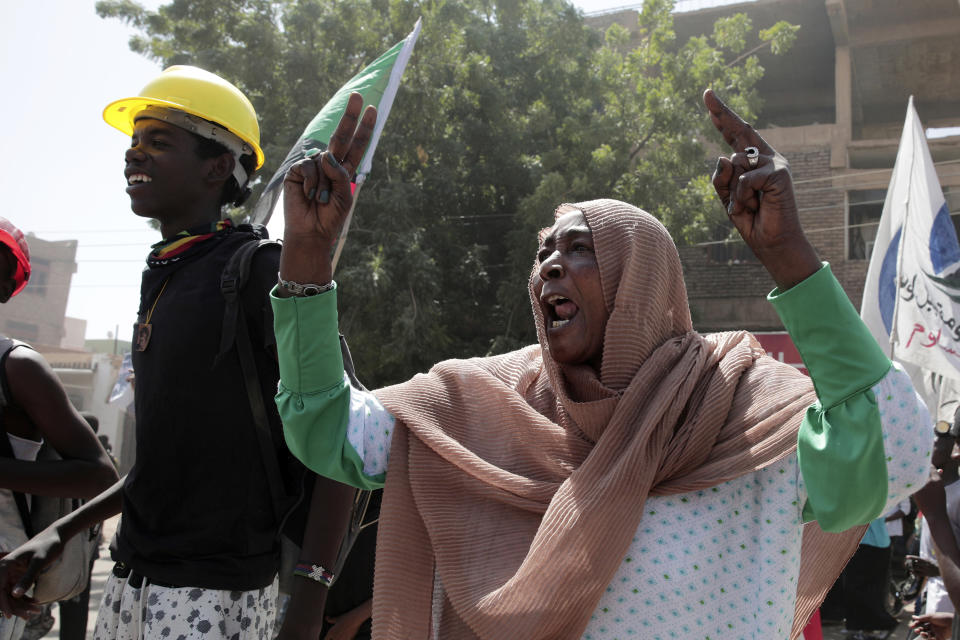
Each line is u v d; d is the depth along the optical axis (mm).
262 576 2207
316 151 1634
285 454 2275
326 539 2186
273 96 14625
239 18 14930
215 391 2223
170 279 2391
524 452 1676
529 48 15891
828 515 1413
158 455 2227
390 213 13430
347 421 1733
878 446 1366
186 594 2150
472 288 14711
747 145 1434
